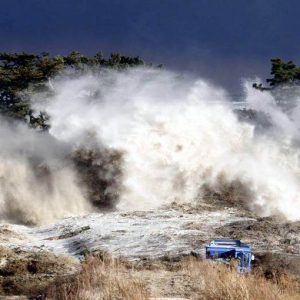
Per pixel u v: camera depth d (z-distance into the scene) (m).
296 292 47.47
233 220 81.56
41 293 49.44
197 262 55.75
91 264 53.44
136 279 49.59
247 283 47.00
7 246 69.50
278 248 63.25
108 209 96.75
